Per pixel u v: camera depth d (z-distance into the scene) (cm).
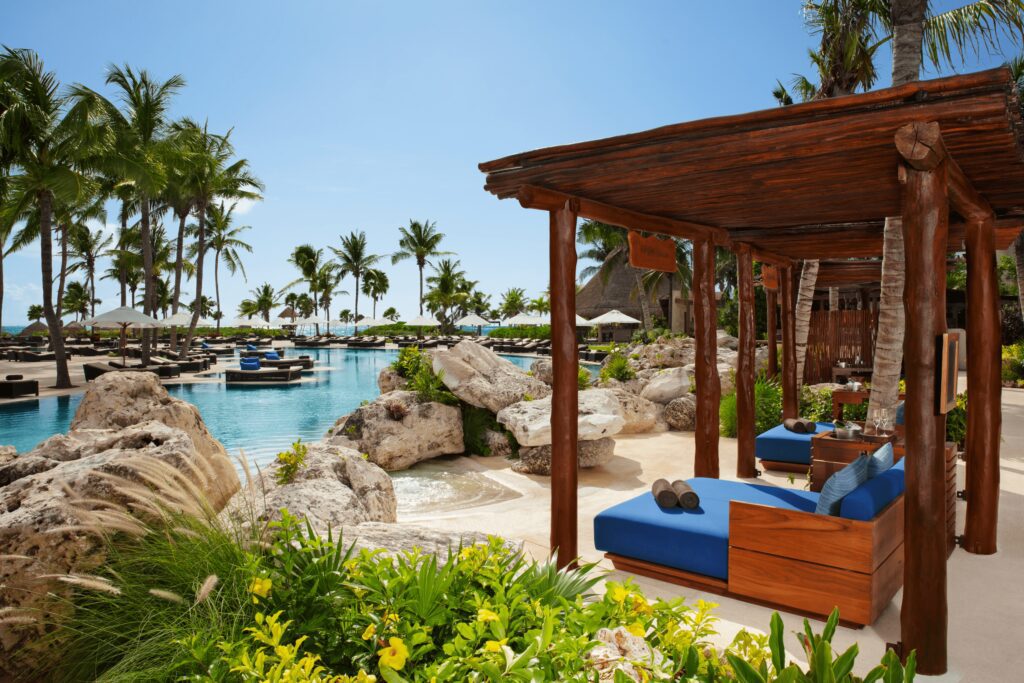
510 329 4966
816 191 418
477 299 6775
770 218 554
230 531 277
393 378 1061
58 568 274
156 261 3750
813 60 1088
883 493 370
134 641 229
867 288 1603
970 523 481
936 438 303
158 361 2339
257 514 356
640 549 414
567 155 382
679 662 181
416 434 849
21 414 1395
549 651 171
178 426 587
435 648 198
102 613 253
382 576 226
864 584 342
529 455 796
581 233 3256
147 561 269
